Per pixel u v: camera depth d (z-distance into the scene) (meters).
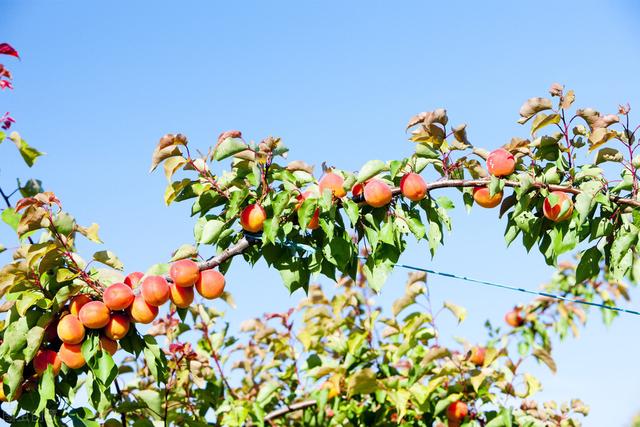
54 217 2.42
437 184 2.57
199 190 2.52
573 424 2.98
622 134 2.54
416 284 3.01
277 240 2.54
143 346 2.51
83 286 2.47
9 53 2.53
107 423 2.64
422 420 2.98
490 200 2.58
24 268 2.43
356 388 2.89
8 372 2.44
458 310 3.01
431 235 2.55
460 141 2.55
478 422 2.94
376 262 2.56
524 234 2.61
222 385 3.15
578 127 2.55
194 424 2.85
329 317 3.17
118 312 2.47
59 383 2.52
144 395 2.66
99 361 2.46
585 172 2.55
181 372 2.98
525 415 2.94
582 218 2.49
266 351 3.30
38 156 2.57
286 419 3.15
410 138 2.56
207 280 2.50
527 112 2.54
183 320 2.54
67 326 2.45
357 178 2.53
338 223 2.55
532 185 2.53
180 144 2.47
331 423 3.00
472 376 2.93
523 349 3.71
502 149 2.56
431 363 2.91
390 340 3.13
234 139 2.45
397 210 2.56
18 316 2.49
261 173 2.50
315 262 2.54
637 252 2.56
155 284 2.46
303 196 2.52
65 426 2.53
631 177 2.54
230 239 2.58
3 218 2.50
